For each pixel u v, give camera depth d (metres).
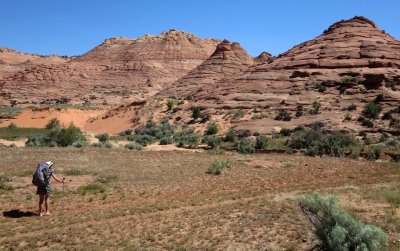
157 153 35.00
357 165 28.23
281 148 44.91
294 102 74.88
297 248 10.53
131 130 81.50
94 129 94.00
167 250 10.77
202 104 85.94
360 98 70.62
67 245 11.37
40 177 14.41
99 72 199.50
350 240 9.09
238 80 92.62
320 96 75.44
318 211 9.92
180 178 22.47
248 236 11.76
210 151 38.50
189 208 15.70
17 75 193.62
